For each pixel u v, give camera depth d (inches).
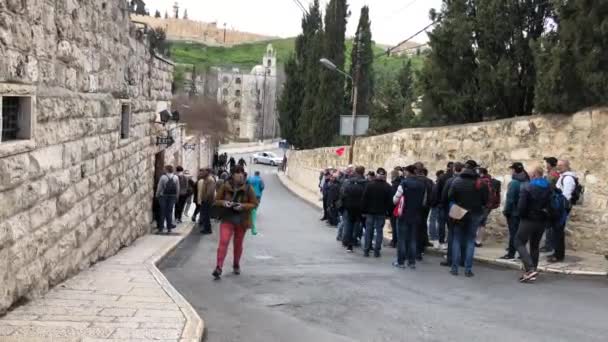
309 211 1018.7
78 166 318.0
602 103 434.9
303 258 457.1
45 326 213.2
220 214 362.9
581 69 429.7
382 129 1228.5
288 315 269.4
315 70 1696.6
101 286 290.8
